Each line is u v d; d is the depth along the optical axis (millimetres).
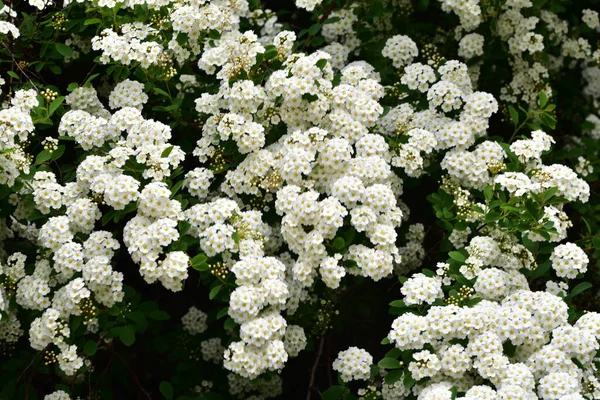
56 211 1513
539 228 1500
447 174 1626
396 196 1646
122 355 1664
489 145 1590
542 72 1829
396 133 1623
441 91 1618
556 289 1522
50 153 1529
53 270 1503
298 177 1520
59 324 1473
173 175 1521
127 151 1505
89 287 1471
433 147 1603
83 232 1504
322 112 1562
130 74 1658
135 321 1512
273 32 1786
